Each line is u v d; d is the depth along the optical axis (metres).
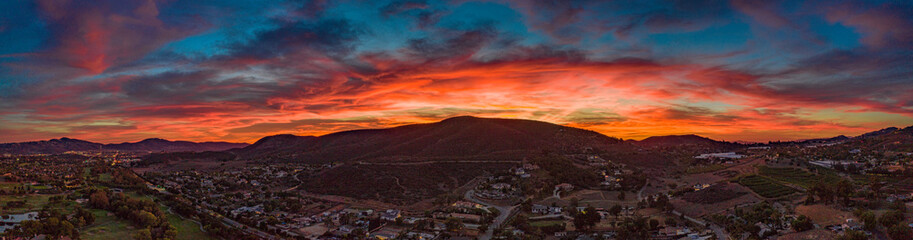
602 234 190.25
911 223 160.88
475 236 194.25
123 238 187.25
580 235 190.62
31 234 167.25
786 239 167.38
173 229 196.62
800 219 177.62
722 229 194.75
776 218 184.12
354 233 199.88
